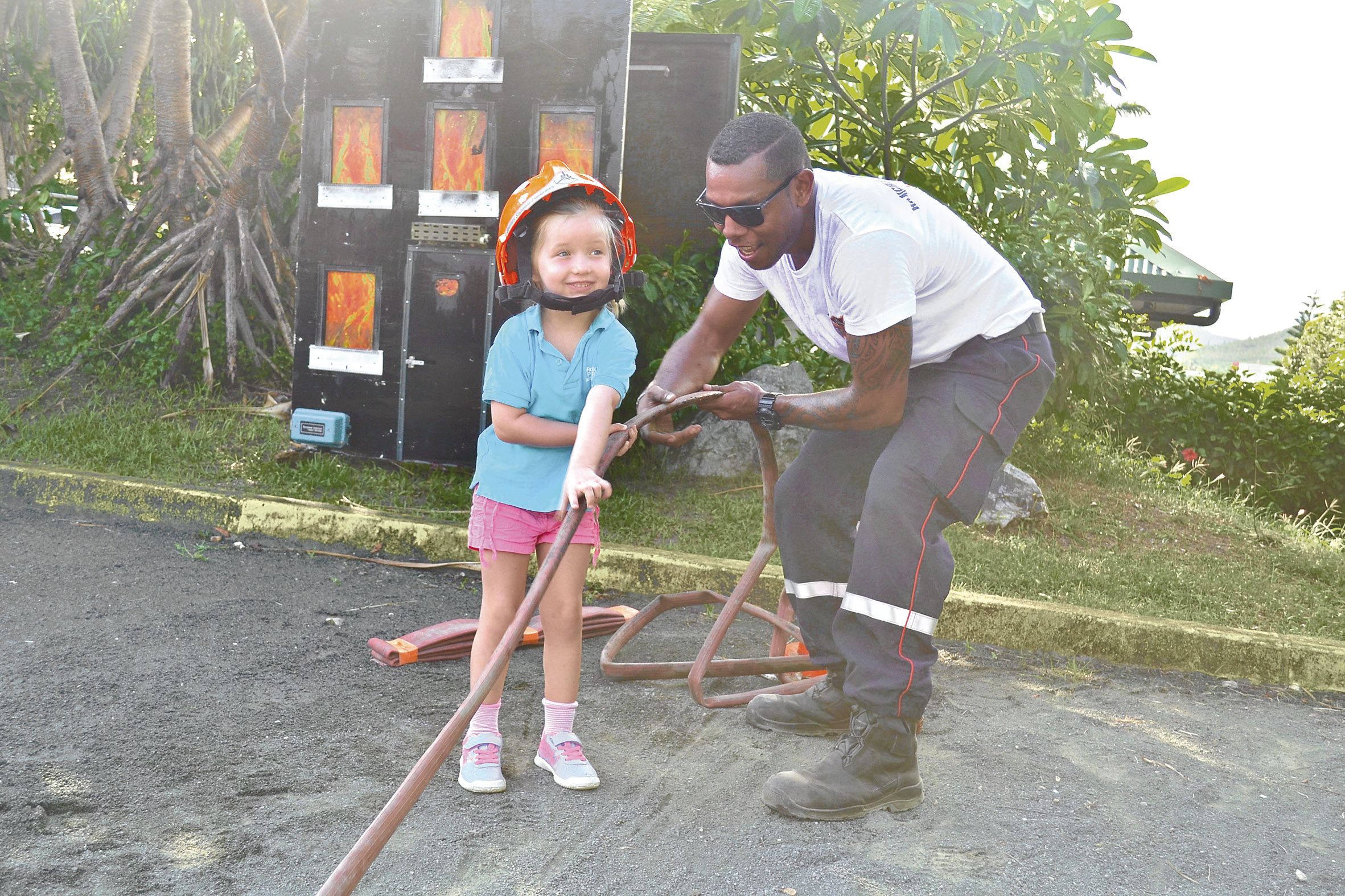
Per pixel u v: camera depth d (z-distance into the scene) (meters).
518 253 2.67
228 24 11.74
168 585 4.09
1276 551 5.68
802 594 3.04
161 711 2.96
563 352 2.71
